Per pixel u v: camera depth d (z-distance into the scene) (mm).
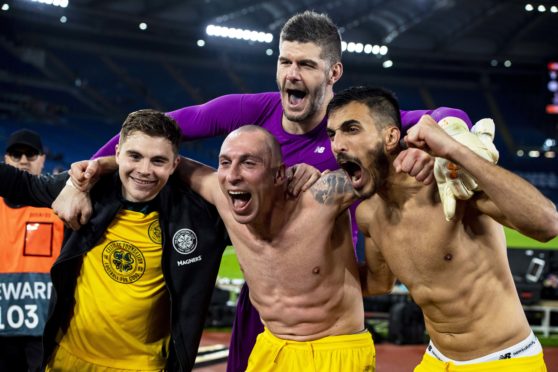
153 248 3797
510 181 2705
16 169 3930
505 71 33250
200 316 3785
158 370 3908
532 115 33594
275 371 3602
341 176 3520
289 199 3510
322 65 4008
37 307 4828
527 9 26516
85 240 3768
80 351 3852
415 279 3279
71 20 28656
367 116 3154
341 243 3590
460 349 3256
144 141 3594
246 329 4277
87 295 3797
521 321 3223
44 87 30188
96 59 31500
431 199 3180
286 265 3514
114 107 32625
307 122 4105
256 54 32656
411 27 30422
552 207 2742
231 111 4242
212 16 28828
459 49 31625
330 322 3566
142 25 28766
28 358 4902
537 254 11602
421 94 34281
